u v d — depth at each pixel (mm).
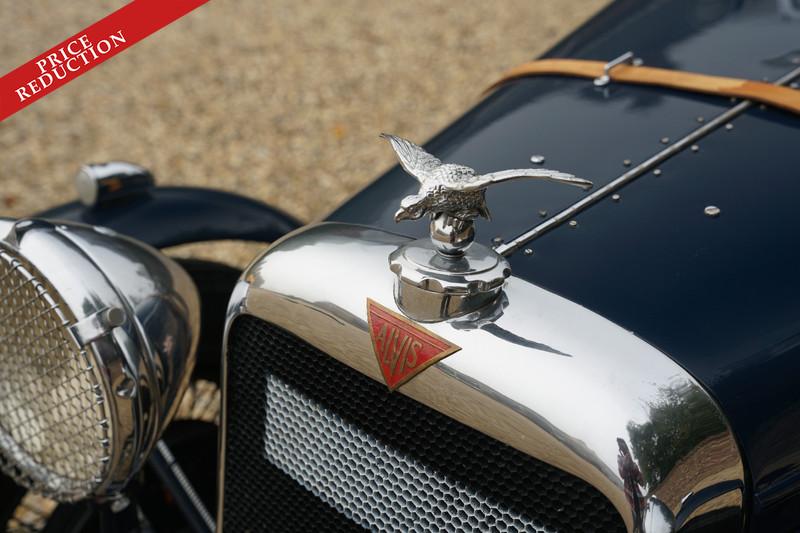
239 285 1354
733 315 1238
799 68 1459
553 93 1529
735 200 1326
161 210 1673
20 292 1412
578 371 1187
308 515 1365
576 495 1195
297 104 4641
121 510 1495
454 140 1510
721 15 1569
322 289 1288
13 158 4066
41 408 1445
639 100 1472
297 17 5883
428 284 1212
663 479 1159
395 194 1425
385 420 1278
